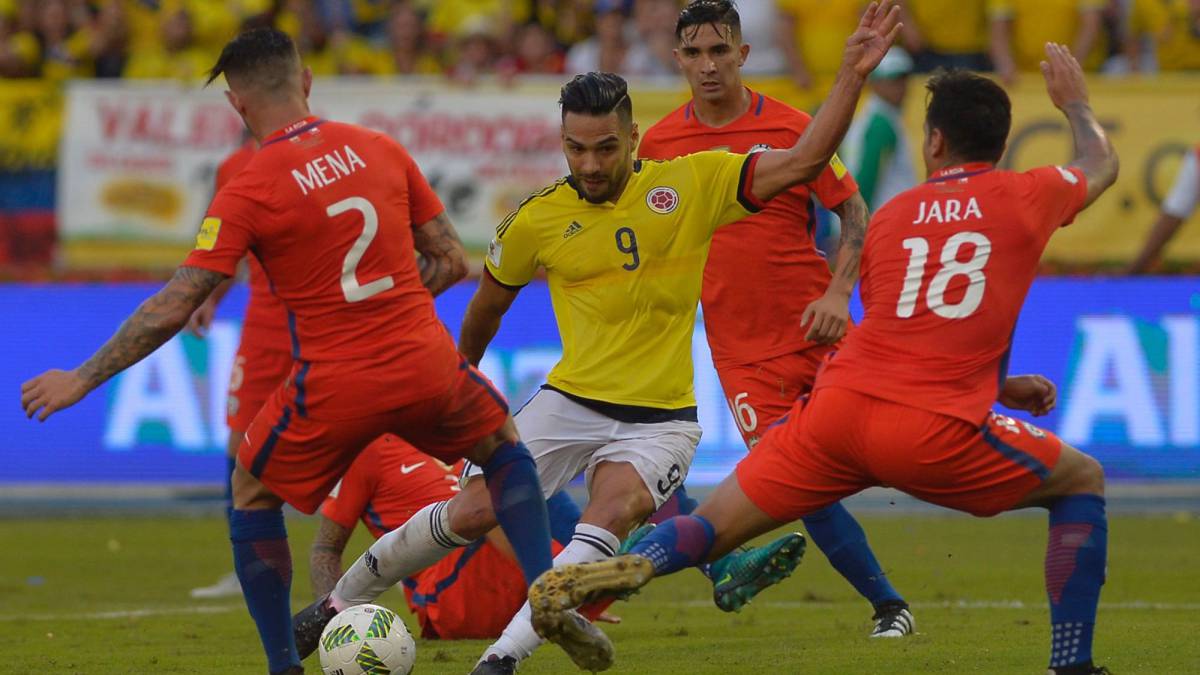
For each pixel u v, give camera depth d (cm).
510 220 2027
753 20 5134
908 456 1736
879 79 4566
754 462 1806
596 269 1983
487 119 4862
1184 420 4525
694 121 2598
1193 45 5312
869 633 2466
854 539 2427
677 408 2019
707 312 2573
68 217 4988
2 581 3478
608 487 1958
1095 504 1784
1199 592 3044
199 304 1797
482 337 2159
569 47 5669
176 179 4972
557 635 1694
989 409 1750
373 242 1831
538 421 2023
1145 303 4566
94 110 5003
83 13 5766
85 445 4850
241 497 1908
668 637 2497
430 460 2452
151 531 4378
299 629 2092
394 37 5641
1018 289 1778
